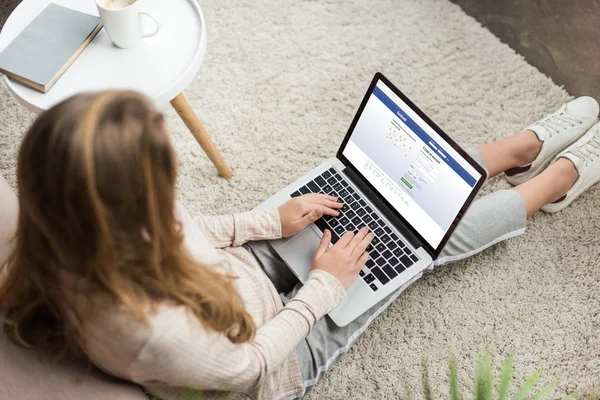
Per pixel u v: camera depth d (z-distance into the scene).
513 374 1.38
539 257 1.53
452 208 1.18
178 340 0.75
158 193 0.66
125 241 0.66
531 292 1.49
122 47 1.32
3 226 0.95
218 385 0.86
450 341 1.42
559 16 1.95
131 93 0.65
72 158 0.59
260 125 1.72
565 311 1.46
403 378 1.38
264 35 1.88
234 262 1.14
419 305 1.46
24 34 1.30
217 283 0.82
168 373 0.79
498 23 1.95
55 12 1.35
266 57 1.84
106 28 1.27
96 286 0.68
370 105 1.27
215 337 0.82
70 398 0.81
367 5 1.95
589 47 1.89
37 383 0.81
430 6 1.95
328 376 1.38
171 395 0.94
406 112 1.20
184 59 1.31
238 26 1.90
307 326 1.04
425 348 1.41
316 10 1.94
